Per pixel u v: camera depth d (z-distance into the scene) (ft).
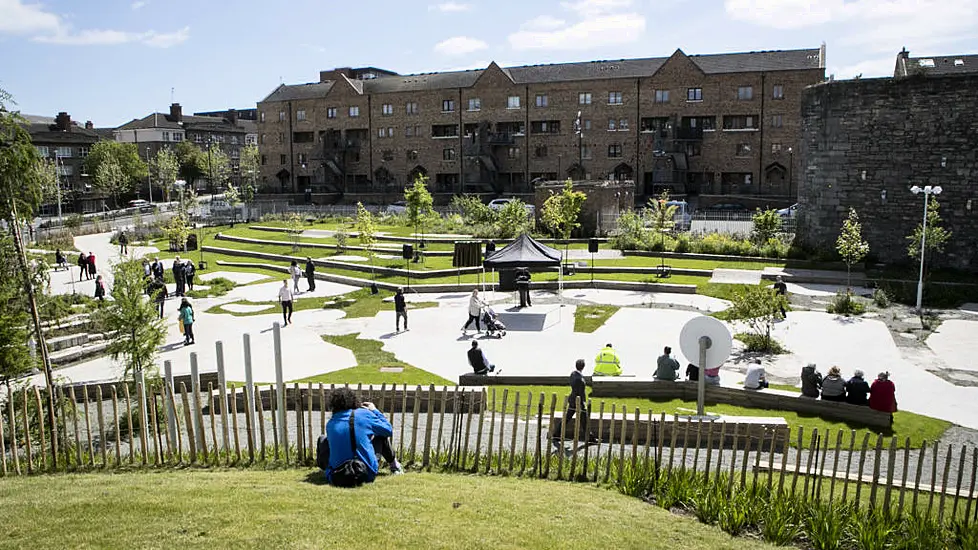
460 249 104.88
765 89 220.23
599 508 29.84
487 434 47.47
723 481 33.12
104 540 23.03
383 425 31.48
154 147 390.63
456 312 93.97
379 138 278.05
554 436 46.60
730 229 156.76
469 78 266.36
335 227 198.08
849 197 116.47
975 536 28.19
